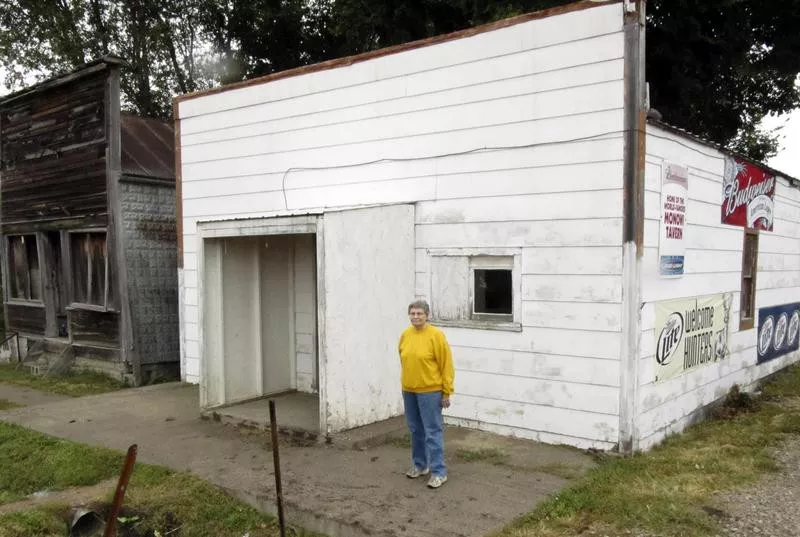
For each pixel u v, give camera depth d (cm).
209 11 2266
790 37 1569
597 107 643
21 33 2136
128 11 2239
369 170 824
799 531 479
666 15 1527
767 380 1043
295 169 904
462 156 740
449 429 739
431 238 769
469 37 729
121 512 554
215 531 527
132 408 891
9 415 867
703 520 492
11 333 1388
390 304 750
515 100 698
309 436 704
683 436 710
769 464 621
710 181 798
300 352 935
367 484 569
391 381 754
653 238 661
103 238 1162
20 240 1370
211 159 1011
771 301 1057
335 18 2005
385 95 805
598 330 646
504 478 580
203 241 820
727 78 1755
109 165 1118
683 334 733
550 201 676
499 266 724
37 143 1287
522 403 699
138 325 1128
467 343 740
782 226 1103
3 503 596
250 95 952
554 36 669
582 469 602
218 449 688
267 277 909
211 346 834
